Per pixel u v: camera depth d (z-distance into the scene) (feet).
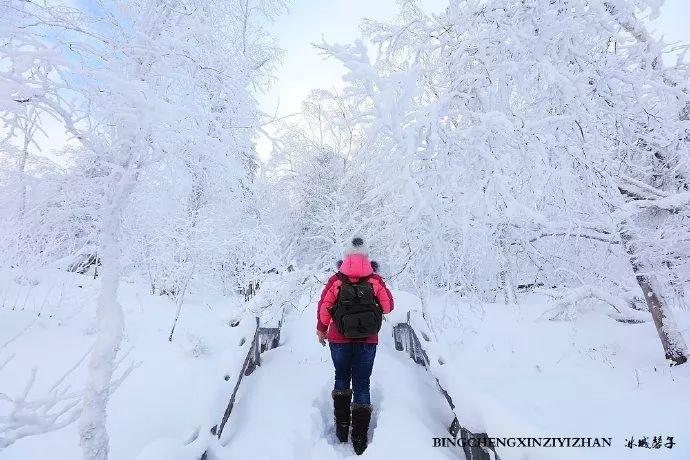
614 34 12.98
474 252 12.79
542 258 16.44
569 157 11.43
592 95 13.87
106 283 7.72
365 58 10.11
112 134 8.03
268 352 17.01
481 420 8.95
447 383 11.00
